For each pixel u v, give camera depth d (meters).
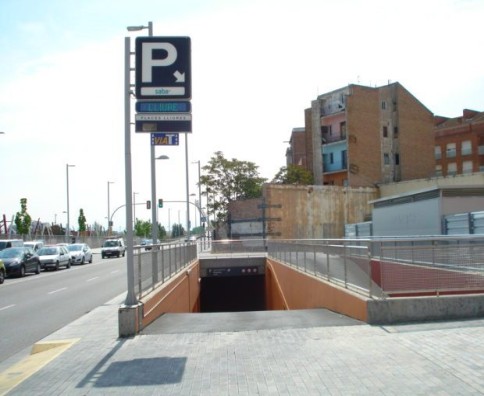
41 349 9.10
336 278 12.59
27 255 30.36
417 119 59.16
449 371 6.30
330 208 47.56
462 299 9.66
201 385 6.21
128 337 9.27
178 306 16.39
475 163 70.31
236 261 33.97
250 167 61.00
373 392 5.70
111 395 5.95
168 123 10.22
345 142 55.22
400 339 8.16
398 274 9.98
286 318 10.97
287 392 5.82
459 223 20.55
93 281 24.84
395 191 47.41
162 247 14.12
